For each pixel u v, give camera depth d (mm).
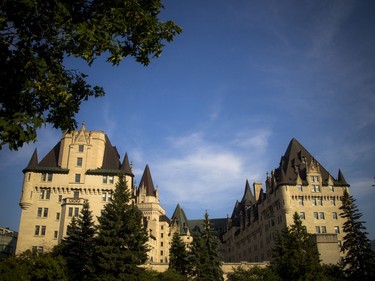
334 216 87750
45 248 75375
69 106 16359
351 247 61375
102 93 17188
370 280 58312
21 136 12328
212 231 65688
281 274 54781
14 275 41094
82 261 53219
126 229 51000
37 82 14969
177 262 66500
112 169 85250
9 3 12867
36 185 81125
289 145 99188
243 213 123938
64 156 84750
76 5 14898
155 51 16875
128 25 15695
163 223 126688
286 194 87562
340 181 91875
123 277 47406
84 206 60625
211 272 61062
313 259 52125
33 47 14742
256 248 104250
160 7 16891
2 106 14148
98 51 14953
